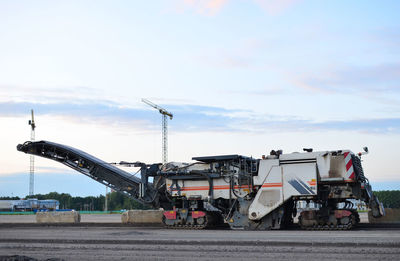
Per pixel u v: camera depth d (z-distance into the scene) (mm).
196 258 12719
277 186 23172
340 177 22172
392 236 17219
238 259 12391
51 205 134000
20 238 19109
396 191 121312
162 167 26844
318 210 22469
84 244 16703
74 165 28875
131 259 12742
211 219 25188
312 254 12969
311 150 23406
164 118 157250
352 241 15430
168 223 25891
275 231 21609
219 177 25094
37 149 28781
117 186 28172
